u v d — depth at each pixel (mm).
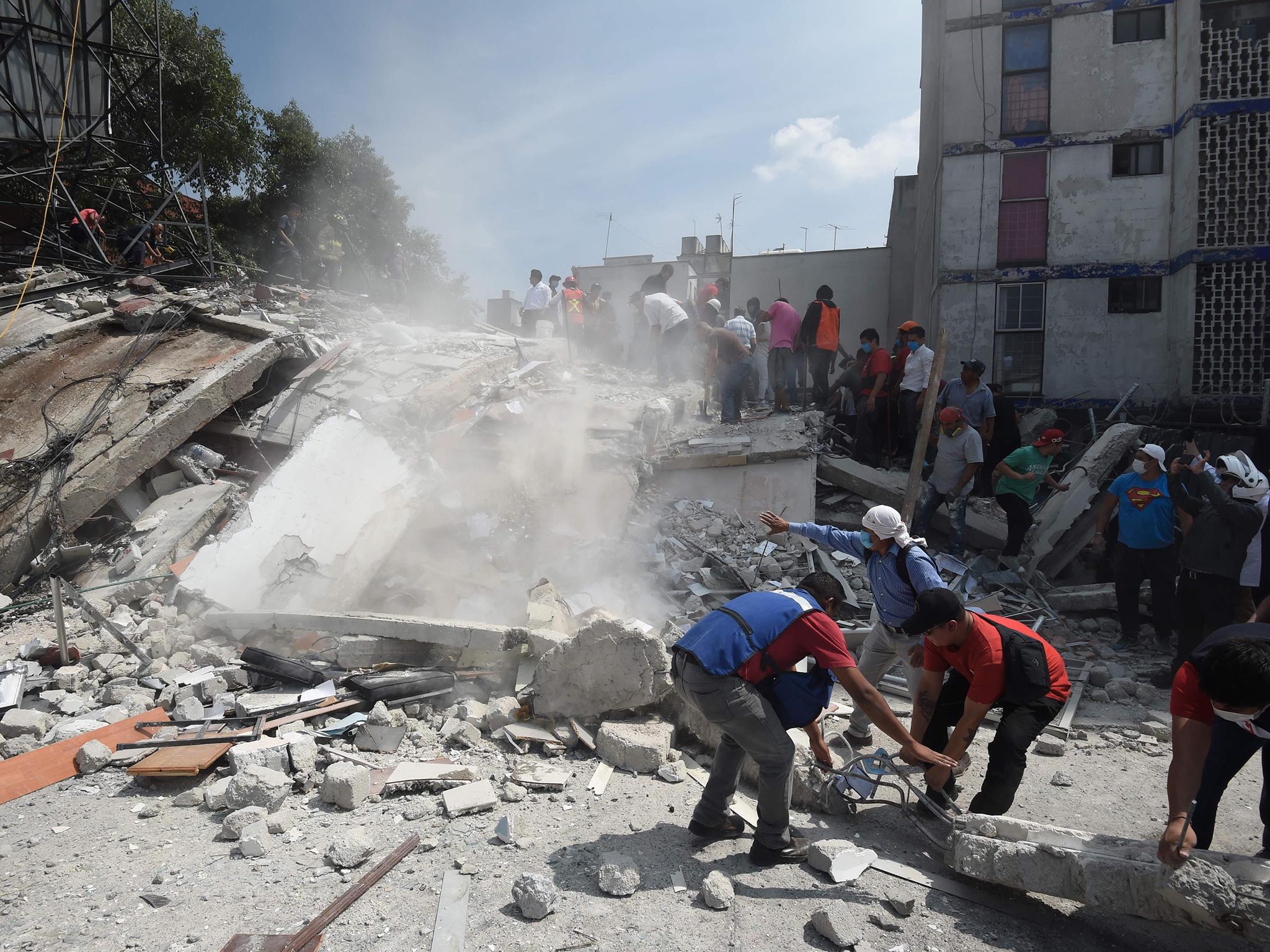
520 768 4070
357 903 2936
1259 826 3918
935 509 8023
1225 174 13664
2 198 13000
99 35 13391
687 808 3773
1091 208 14727
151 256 12875
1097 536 7059
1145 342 14570
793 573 7508
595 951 2721
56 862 3184
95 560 6520
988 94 15062
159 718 4422
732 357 10453
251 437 7930
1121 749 4910
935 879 3246
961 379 8977
